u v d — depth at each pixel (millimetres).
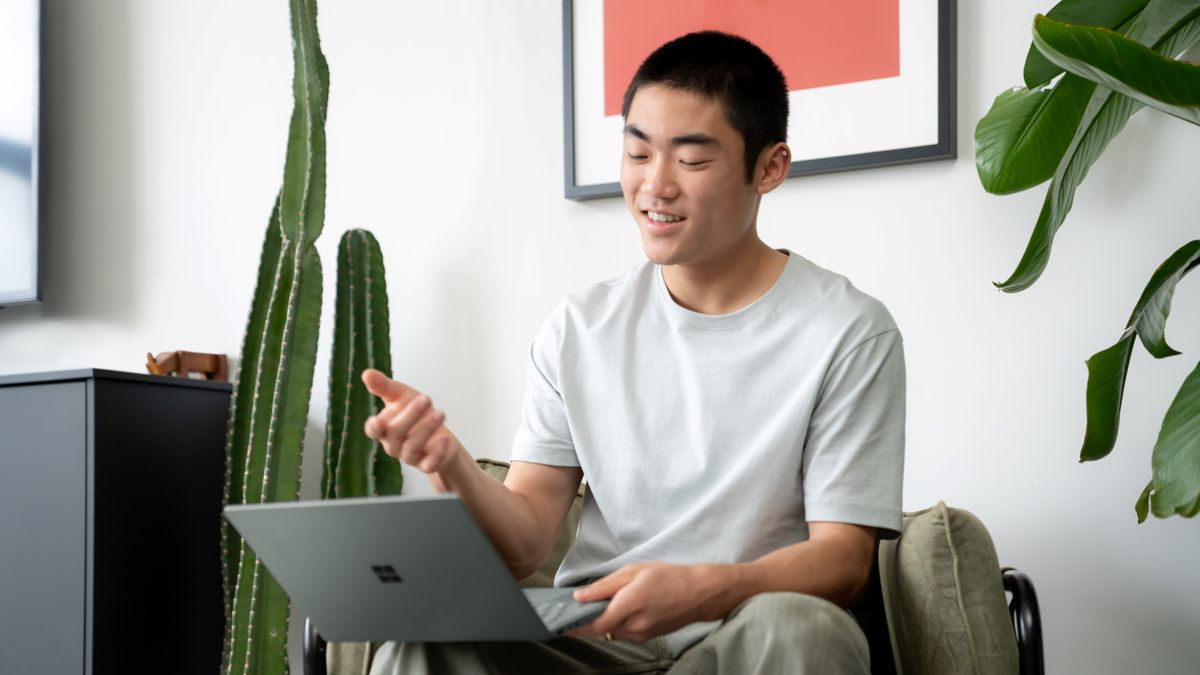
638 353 1319
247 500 1763
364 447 1786
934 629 1141
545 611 1004
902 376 1248
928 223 1686
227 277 2111
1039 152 1514
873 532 1193
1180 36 1370
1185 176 1575
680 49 1236
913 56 1683
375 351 1828
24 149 2154
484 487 1168
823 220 1745
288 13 2105
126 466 1767
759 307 1276
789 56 1754
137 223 2178
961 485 1653
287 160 1848
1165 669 1547
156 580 1811
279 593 1728
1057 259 1627
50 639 1720
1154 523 1562
